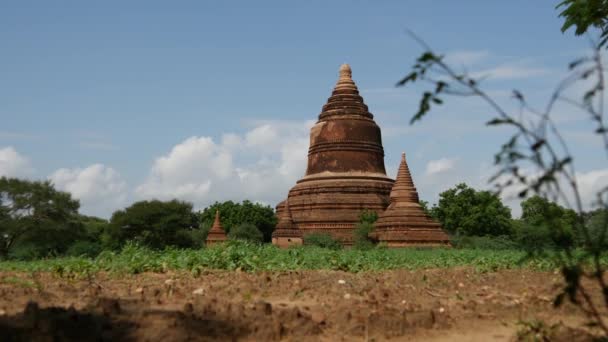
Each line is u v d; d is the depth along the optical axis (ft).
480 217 232.94
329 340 27.04
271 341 26.13
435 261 82.99
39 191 178.81
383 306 32.78
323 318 29.40
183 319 26.03
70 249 160.45
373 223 182.91
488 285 48.96
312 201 193.77
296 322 27.66
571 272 20.21
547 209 21.39
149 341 23.97
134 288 38.24
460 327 31.27
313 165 204.85
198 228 275.59
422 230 171.94
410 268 70.74
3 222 172.96
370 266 67.21
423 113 18.95
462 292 43.45
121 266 51.65
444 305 35.99
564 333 28.07
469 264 79.56
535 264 71.26
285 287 40.83
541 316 33.96
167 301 32.09
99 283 41.09
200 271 49.62
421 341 28.58
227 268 55.42
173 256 57.47
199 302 30.73
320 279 47.16
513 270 68.59
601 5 35.04
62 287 36.94
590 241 19.80
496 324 32.24
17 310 28.53
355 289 41.14
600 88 18.13
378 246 164.96
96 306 27.84
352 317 29.37
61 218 184.65
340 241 183.62
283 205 207.72
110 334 24.04
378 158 204.85
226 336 25.50
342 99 207.72
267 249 77.20
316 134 206.69
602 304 38.75
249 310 28.89
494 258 82.89
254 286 40.57
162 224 203.10
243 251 61.57
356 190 192.54
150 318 26.03
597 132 18.17
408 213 173.78
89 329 24.08
